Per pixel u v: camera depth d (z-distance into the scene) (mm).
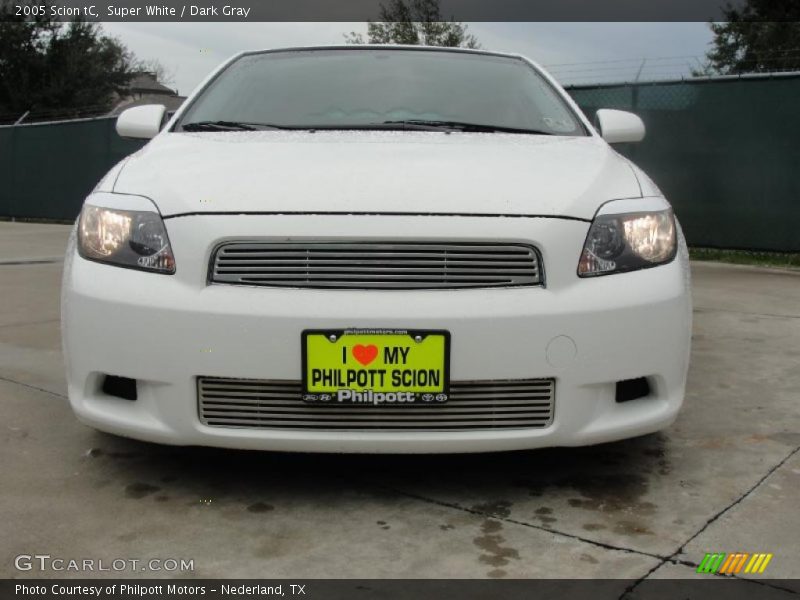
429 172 2156
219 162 2264
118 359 2055
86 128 13805
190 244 2016
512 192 2088
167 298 2000
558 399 2016
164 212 2078
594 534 1964
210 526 1995
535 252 2021
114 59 41000
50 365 3527
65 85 35812
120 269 2084
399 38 22531
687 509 2111
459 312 1951
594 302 2021
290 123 2793
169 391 2016
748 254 7621
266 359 1957
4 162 15398
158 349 2004
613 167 2385
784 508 2121
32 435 2627
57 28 36625
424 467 2377
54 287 5820
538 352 1982
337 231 1974
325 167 2182
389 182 2086
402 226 1980
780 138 7266
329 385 1960
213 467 2365
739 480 2309
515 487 2244
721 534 1967
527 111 2949
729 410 2961
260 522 2020
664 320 2109
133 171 2314
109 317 2055
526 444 2029
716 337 4227
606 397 2080
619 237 2107
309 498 2164
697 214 7781
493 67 3238
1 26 35500
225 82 3137
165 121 3219
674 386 2174
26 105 35625
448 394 1969
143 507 2100
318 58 3252
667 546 1903
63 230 12086
